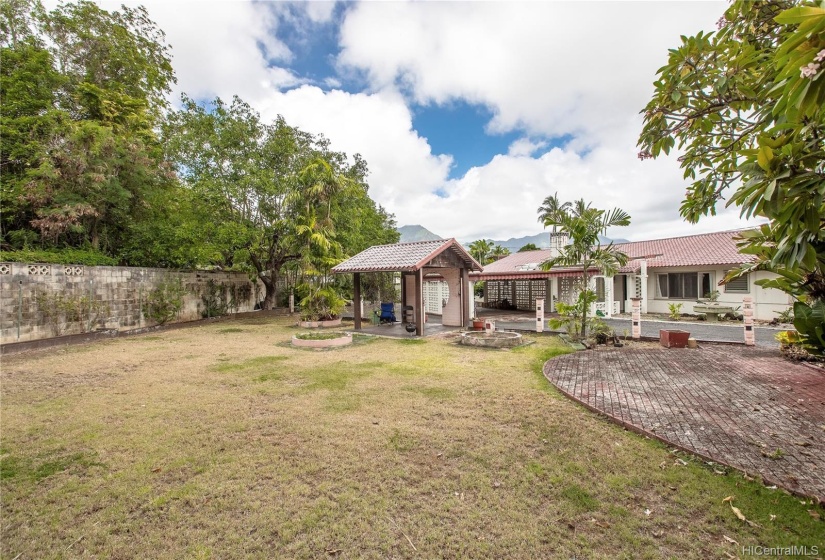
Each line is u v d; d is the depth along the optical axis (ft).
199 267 59.36
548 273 54.24
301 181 55.01
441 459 12.88
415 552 8.52
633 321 37.35
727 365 25.39
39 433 15.42
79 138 41.22
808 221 8.31
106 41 53.36
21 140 43.68
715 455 12.65
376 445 13.99
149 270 48.83
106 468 12.55
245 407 18.42
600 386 21.09
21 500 10.76
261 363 28.48
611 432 14.96
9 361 29.35
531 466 12.29
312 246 53.57
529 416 16.76
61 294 38.37
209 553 8.57
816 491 10.41
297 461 12.84
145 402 19.30
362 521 9.63
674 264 55.26
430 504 10.34
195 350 34.09
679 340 32.60
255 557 8.43
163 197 51.75
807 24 5.86
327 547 8.71
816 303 19.75
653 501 10.29
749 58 11.48
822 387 19.92
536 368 26.08
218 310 61.05
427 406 18.28
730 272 23.08
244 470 12.28
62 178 40.70
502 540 8.86
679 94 12.29
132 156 46.47
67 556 8.58
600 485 11.11
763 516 9.50
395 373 24.97
